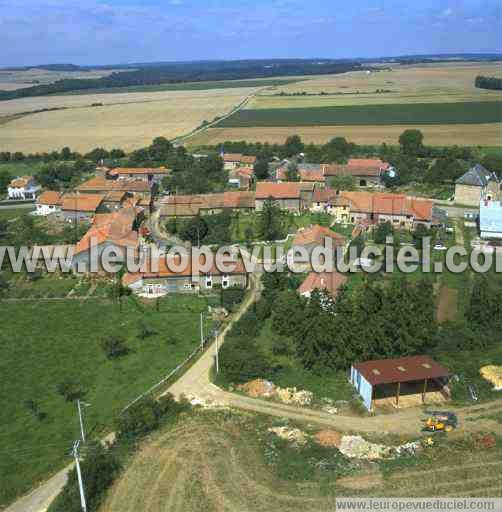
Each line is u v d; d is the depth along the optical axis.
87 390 65.06
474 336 70.88
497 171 159.12
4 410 61.84
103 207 133.75
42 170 174.25
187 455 53.31
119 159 196.38
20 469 52.88
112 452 54.09
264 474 50.41
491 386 62.91
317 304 75.44
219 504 46.97
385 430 56.03
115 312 84.62
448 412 58.12
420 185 154.12
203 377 67.12
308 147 193.38
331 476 49.75
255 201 133.00
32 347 75.06
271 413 59.72
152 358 71.44
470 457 51.25
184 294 89.81
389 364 62.66
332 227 120.31
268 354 71.44
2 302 89.12
